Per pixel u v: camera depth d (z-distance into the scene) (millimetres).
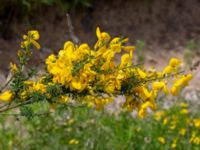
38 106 5262
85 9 9977
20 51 2572
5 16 8656
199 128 5641
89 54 2398
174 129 5762
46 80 2445
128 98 2447
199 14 11141
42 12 9297
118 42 2459
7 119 5660
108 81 2383
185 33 10492
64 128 5387
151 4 10867
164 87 2432
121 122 5777
